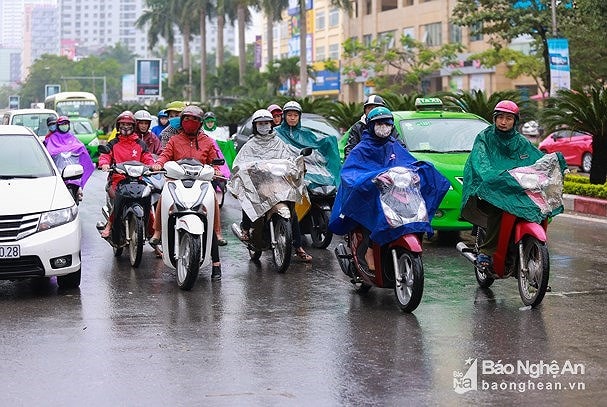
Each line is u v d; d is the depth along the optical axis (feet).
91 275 35.27
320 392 20.04
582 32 111.96
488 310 28.50
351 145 37.60
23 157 33.99
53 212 30.60
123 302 29.94
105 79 433.48
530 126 57.62
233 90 225.56
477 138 29.43
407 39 177.99
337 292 31.73
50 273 30.22
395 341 24.58
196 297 30.78
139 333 25.45
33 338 24.85
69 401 19.43
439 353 23.34
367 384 20.65
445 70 205.36
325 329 26.00
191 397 19.67
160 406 19.08
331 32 261.24
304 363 22.40
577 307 28.84
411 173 27.78
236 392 20.03
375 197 27.78
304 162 37.24
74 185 49.29
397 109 72.23
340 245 31.60
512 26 115.85
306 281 33.88
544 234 27.71
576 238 44.62
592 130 57.72
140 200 36.88
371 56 180.65
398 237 27.32
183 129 34.68
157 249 39.47
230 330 25.86
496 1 115.14
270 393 19.97
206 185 32.68
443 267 36.63
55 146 50.01
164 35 298.76
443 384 20.66
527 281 28.78
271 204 35.09
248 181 35.29
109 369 21.81
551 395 19.92
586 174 88.99
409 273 27.99
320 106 88.79
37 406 19.11
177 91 289.74
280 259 35.70
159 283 33.53
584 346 24.00
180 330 25.84
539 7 114.73
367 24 240.73
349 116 79.56
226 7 248.32
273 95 212.43
